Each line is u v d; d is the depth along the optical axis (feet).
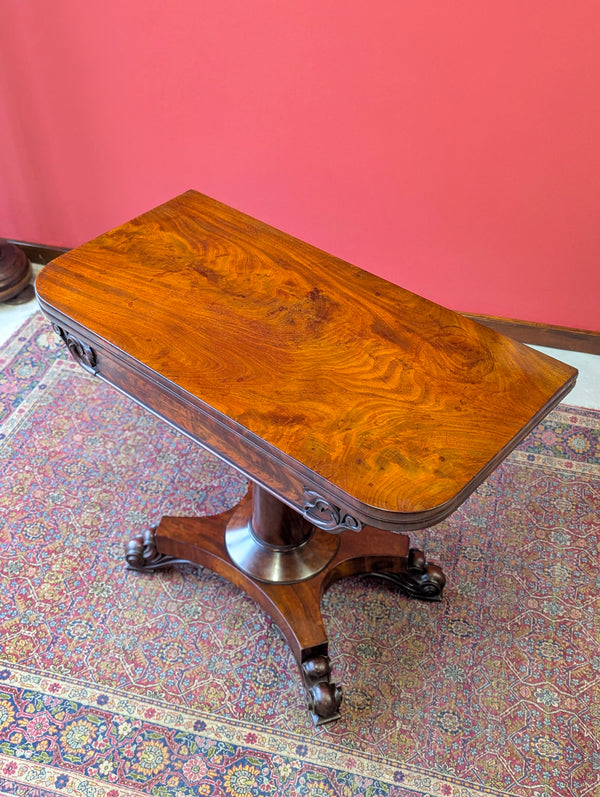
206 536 6.91
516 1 7.20
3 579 7.04
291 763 5.98
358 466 4.55
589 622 6.91
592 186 8.25
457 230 9.00
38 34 8.53
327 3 7.63
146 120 9.02
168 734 6.11
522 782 5.90
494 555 7.38
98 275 5.80
